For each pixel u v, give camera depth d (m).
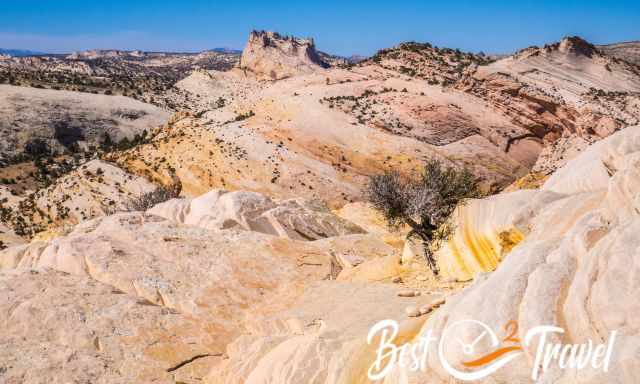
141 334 11.62
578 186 12.12
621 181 7.87
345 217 34.94
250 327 12.28
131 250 15.93
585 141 107.50
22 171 169.12
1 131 198.75
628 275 5.80
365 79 154.38
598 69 157.88
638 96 135.88
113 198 91.88
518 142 125.50
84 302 12.39
